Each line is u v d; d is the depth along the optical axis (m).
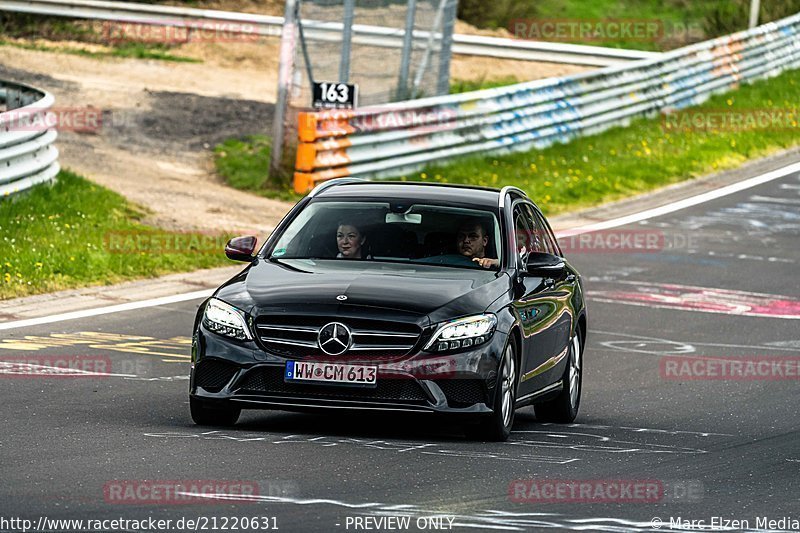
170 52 136.50
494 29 164.62
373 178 91.75
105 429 31.73
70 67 121.75
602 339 54.88
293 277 32.91
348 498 25.08
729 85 132.75
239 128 103.75
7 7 139.00
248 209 80.19
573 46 146.25
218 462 27.92
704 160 108.75
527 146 105.31
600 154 107.00
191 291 59.00
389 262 34.47
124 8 139.38
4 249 58.56
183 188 83.62
